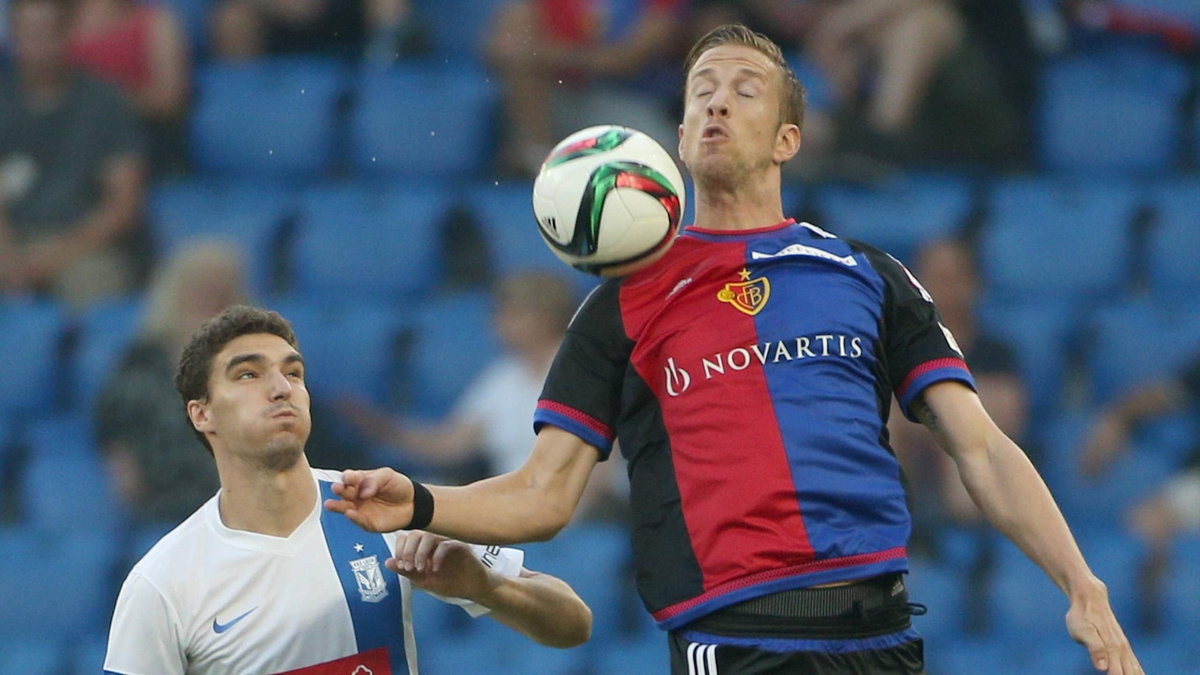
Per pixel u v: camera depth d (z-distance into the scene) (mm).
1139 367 32875
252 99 36812
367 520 11898
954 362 13078
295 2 37344
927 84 35844
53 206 34719
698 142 13328
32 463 31156
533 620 15133
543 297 30484
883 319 13188
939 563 28750
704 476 12500
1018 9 36969
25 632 29281
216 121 36688
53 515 30625
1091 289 34844
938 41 35844
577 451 13047
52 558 29500
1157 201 35625
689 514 12547
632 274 13086
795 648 12266
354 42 37531
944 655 28219
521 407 30156
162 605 14578
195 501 28953
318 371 32125
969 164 36000
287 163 36656
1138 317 33281
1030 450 31250
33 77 35094
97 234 34688
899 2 36000
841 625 12352
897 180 35031
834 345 12781
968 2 36969
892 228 34406
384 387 32062
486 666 28203
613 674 27875
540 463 12969
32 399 33094
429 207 34906
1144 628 29547
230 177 36562
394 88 36656
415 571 13898
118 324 33500
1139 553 29969
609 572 28625
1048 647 28438
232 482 14914
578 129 35656
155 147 36438
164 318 30125
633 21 36188
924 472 28984
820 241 13344
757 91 13367
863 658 12453
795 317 12812
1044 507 12352
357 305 33312
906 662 12773
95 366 33000
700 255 13172
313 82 36938
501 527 12523
